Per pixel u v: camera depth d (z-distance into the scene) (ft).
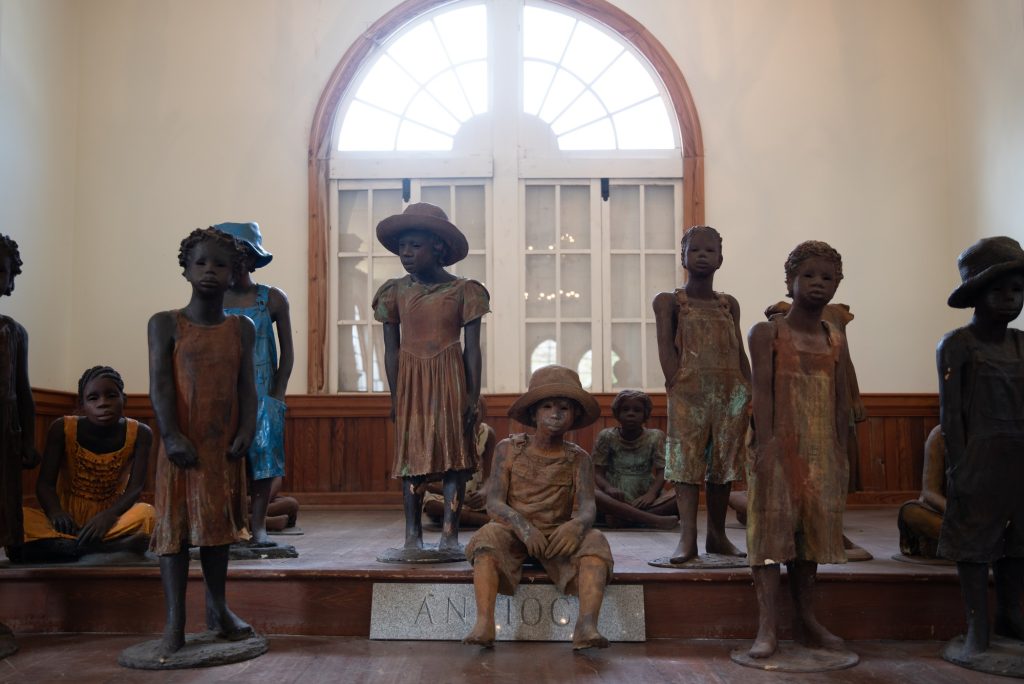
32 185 20.67
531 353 22.63
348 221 22.90
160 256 22.52
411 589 10.61
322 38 23.06
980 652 9.35
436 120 23.13
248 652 9.64
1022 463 9.37
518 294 22.52
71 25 22.58
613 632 10.44
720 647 10.19
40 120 21.03
